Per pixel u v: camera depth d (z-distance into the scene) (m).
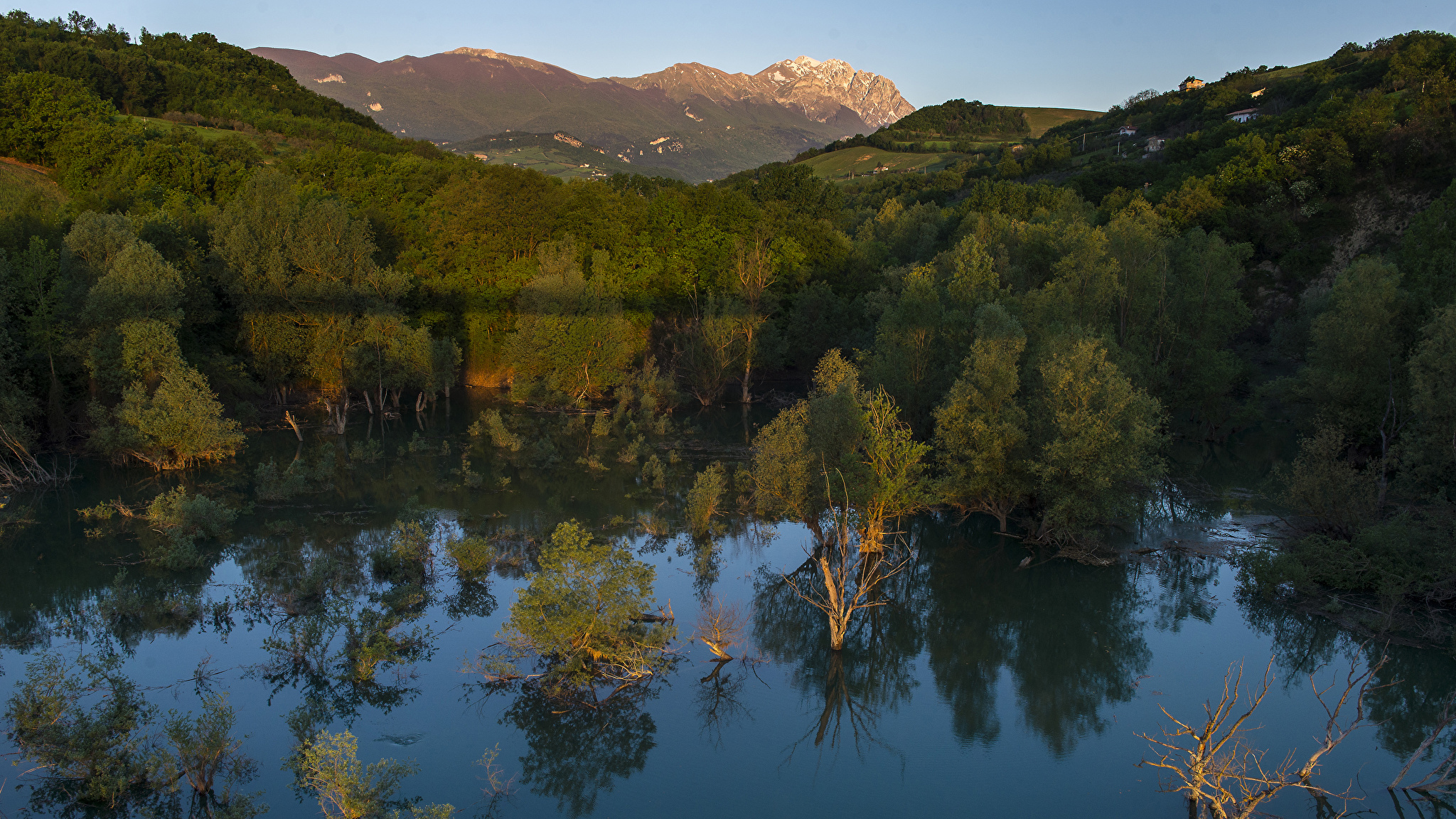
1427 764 19.42
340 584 28.83
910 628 28.38
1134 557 34.19
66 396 44.94
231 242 52.84
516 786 18.61
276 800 17.48
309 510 37.97
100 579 29.34
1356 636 25.89
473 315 70.38
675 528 37.03
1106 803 18.31
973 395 36.06
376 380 58.34
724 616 27.20
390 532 34.81
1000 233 68.06
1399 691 22.97
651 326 73.88
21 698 19.09
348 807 15.99
